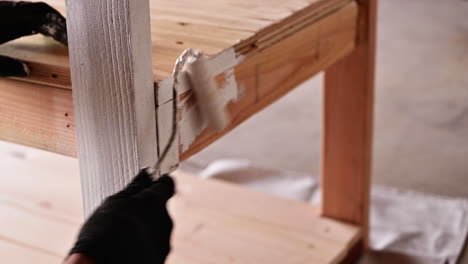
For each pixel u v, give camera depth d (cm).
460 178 157
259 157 173
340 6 94
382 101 202
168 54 64
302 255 113
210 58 63
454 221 136
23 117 62
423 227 134
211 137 67
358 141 116
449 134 180
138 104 54
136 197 50
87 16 54
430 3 296
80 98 57
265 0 85
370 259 124
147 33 54
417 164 164
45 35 63
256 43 72
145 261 49
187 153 63
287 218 125
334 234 120
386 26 268
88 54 55
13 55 61
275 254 114
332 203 124
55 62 59
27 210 122
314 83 224
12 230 115
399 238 130
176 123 59
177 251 114
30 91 61
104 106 56
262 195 135
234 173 156
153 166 58
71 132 60
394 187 153
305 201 143
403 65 229
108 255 44
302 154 174
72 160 143
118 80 54
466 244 128
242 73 70
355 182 119
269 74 76
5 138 65
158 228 51
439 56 236
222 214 127
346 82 112
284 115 200
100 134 57
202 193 136
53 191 130
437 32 260
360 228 122
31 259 107
